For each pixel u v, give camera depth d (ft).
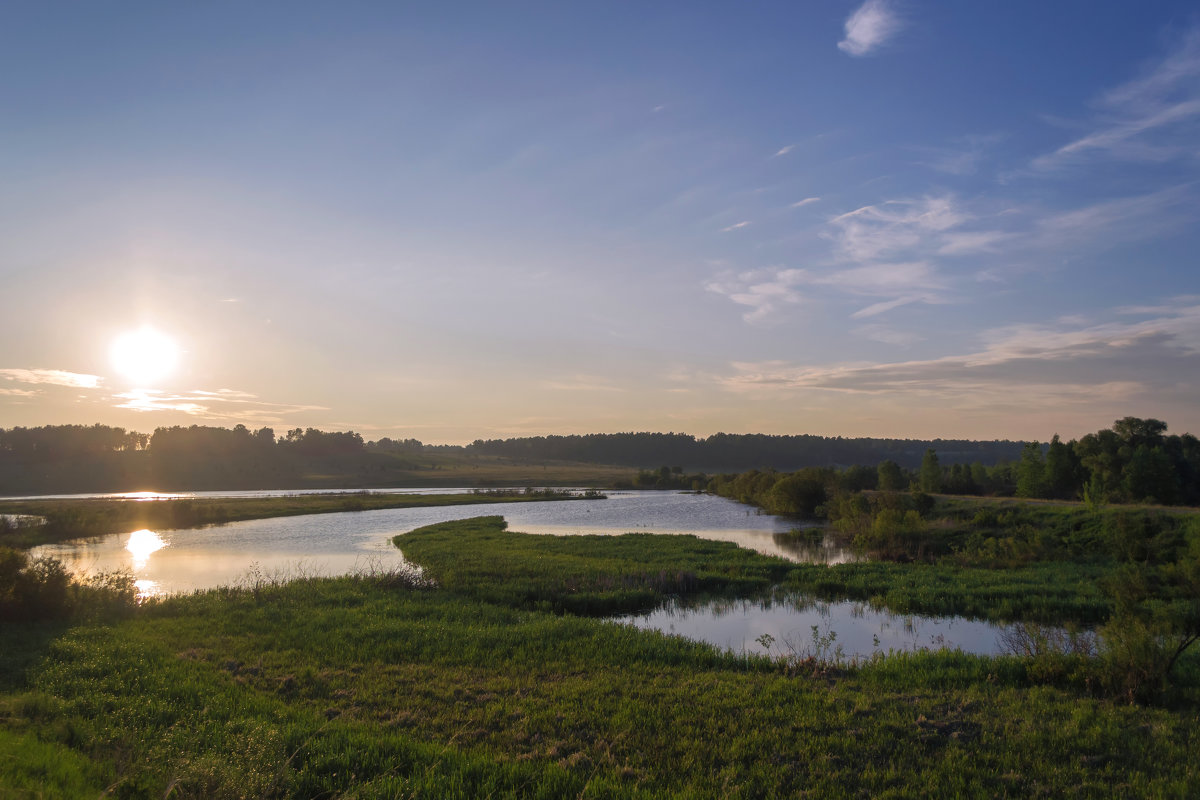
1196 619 61.11
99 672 47.70
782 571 107.14
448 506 289.53
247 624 65.41
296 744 34.86
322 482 501.56
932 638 67.41
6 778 25.80
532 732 38.27
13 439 552.41
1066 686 46.96
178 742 33.76
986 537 136.46
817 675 50.83
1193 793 29.96
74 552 140.87
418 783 30.09
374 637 60.29
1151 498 172.86
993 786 31.24
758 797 30.48
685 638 62.54
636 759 34.35
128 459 538.06
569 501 332.80
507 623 69.31
